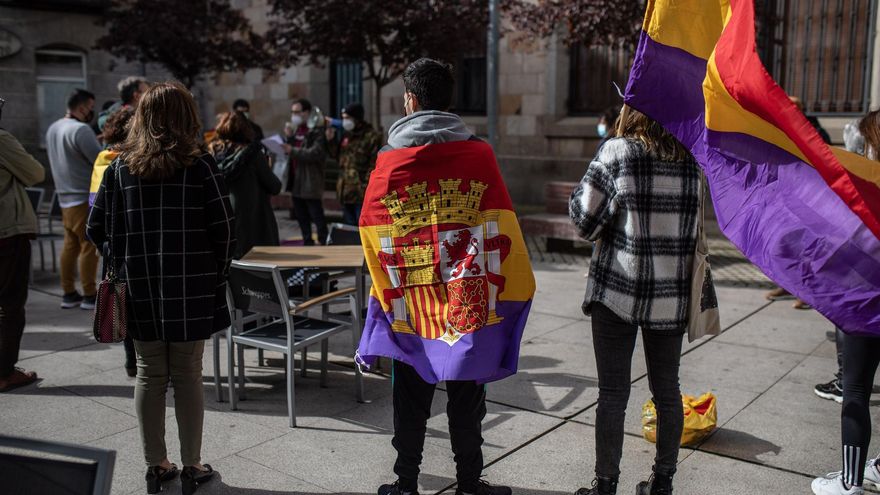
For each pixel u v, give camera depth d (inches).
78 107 240.2
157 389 121.9
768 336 216.1
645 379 177.8
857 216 98.9
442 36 406.9
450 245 107.2
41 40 618.2
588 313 113.6
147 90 118.3
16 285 168.6
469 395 112.7
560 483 128.4
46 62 631.2
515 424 153.5
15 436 67.9
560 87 518.0
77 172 239.6
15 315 169.3
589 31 342.0
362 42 418.9
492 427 151.9
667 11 105.7
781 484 127.6
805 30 423.2
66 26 627.5
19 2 598.9
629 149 106.4
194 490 123.1
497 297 108.7
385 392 172.6
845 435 117.3
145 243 117.3
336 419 155.8
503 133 547.8
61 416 155.4
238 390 172.1
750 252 105.1
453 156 107.0
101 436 145.5
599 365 112.2
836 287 100.9
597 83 510.3
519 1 382.0
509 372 108.9
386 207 108.3
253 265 150.9
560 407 162.9
